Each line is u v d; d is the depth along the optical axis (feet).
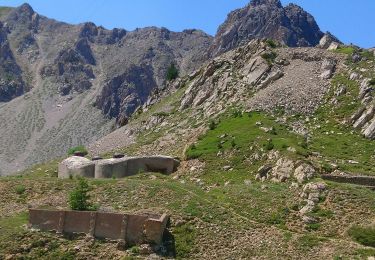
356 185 186.39
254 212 171.83
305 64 322.34
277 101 282.97
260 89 306.35
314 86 295.28
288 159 205.46
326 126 259.80
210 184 211.61
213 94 330.13
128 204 177.99
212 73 358.02
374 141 239.30
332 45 360.28
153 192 183.32
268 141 229.04
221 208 172.86
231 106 297.94
